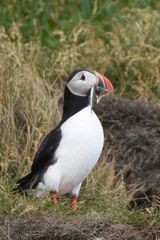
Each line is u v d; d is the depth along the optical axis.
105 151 15.81
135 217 13.27
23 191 13.60
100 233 12.83
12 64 16.53
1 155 14.98
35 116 15.66
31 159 14.88
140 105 16.67
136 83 17.72
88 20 18.98
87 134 13.28
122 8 19.75
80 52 18.09
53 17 19.09
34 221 12.84
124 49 18.23
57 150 13.41
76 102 13.54
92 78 13.54
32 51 17.53
